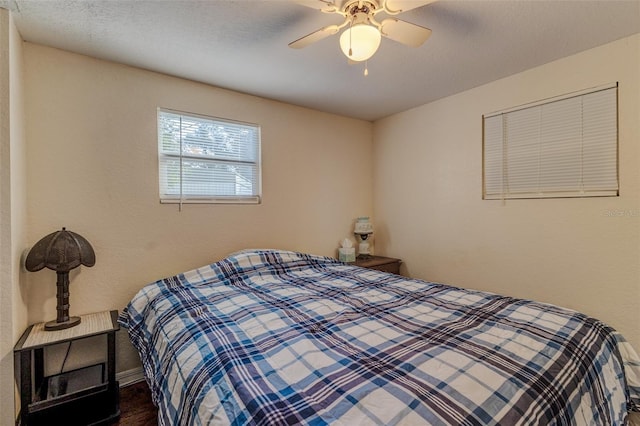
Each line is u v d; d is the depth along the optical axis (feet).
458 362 3.35
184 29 5.82
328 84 8.51
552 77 7.29
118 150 7.13
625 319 6.37
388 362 3.39
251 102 9.21
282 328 4.44
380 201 11.97
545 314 4.79
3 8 5.03
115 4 5.06
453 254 9.57
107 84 7.00
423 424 2.46
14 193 5.22
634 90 6.17
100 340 6.90
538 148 7.60
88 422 5.34
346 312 5.10
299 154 10.28
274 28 5.83
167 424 3.55
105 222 6.97
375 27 4.87
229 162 8.89
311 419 2.52
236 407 2.82
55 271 6.02
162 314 5.48
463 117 9.17
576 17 5.53
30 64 6.15
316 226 10.72
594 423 3.31
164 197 7.84
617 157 6.41
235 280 7.37
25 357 5.02
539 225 7.65
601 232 6.67
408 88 8.86
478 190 8.88
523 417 2.70
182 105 8.02
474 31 5.96
